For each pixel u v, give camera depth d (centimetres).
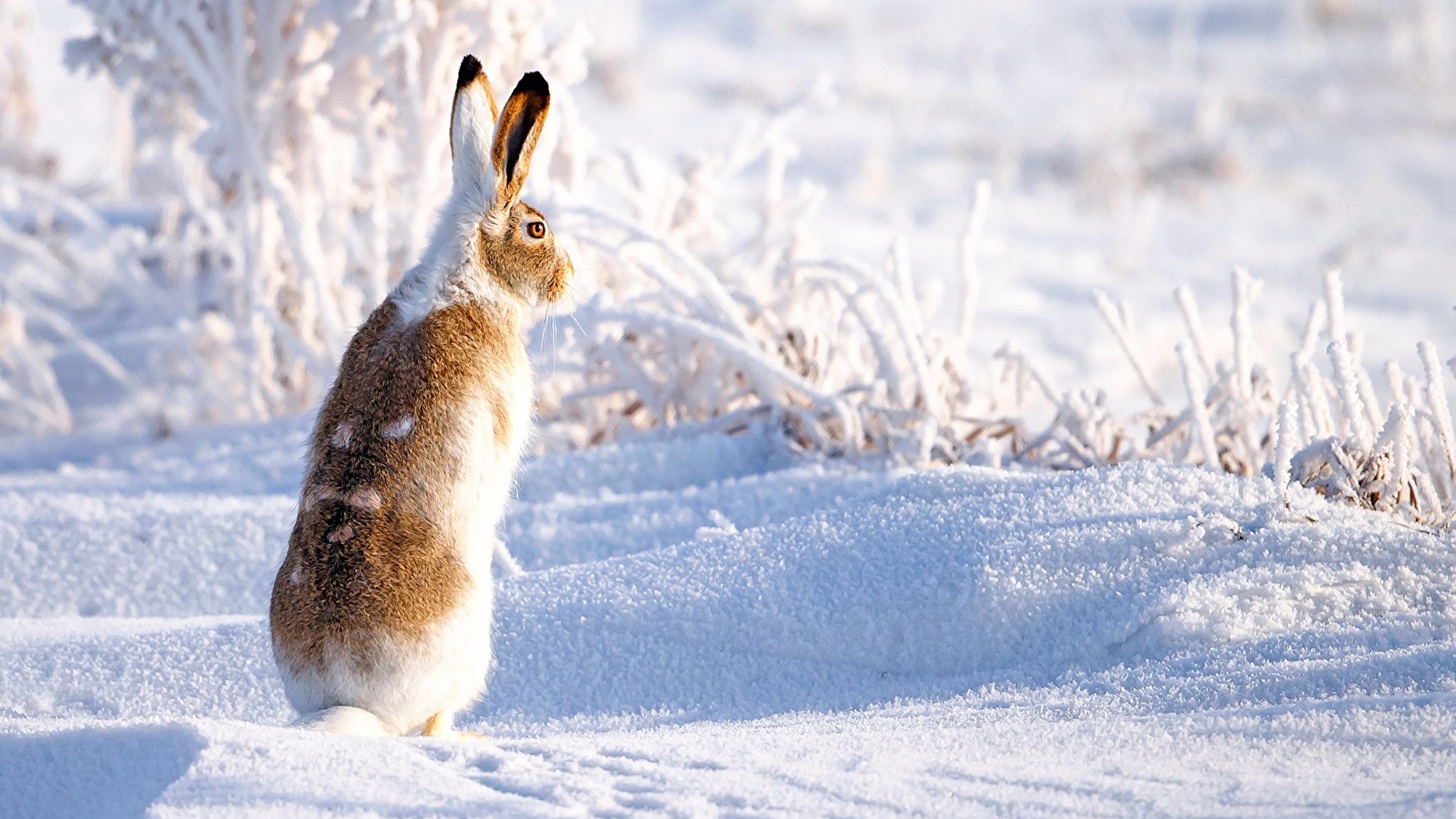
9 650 1348
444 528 1092
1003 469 1811
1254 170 4931
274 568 1655
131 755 920
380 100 2181
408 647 1046
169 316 2752
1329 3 7081
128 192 3488
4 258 3042
